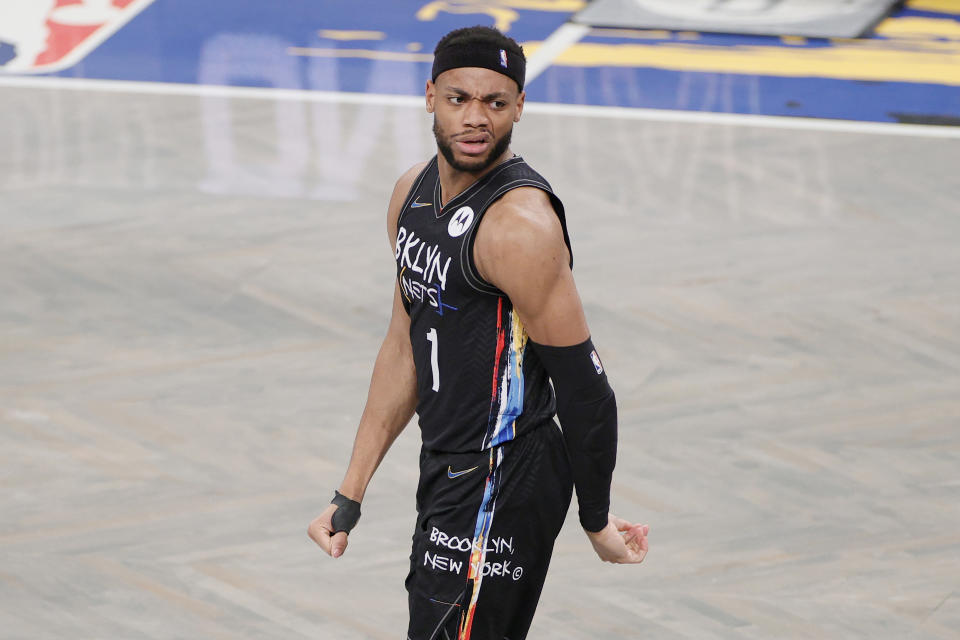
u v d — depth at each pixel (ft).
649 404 46.88
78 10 100.12
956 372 49.52
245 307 54.95
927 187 68.59
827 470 42.80
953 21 98.22
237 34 95.45
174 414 46.34
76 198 66.69
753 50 91.66
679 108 81.10
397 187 26.21
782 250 60.70
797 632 34.78
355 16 99.30
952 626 35.04
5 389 48.01
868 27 96.27
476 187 23.81
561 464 25.66
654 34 95.25
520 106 23.67
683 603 36.11
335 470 42.98
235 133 76.54
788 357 50.52
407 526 39.93
